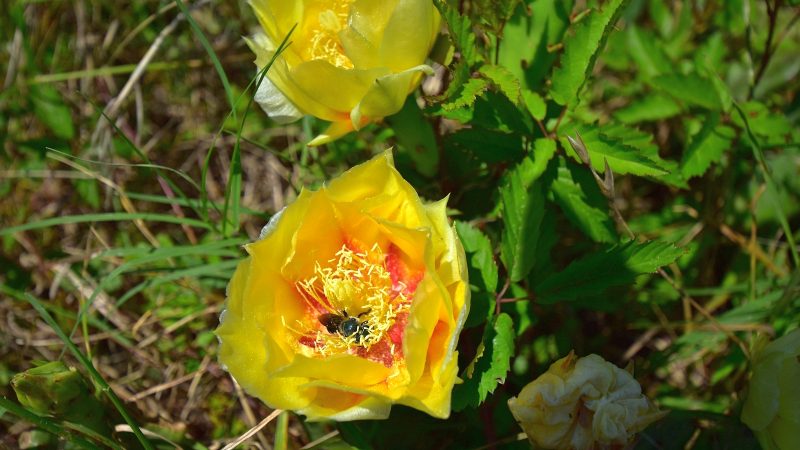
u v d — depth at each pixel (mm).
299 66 291
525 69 349
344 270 292
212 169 445
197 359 388
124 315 400
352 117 299
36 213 429
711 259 390
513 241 308
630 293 383
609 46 402
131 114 452
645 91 411
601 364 280
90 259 406
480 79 309
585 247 385
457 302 273
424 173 365
